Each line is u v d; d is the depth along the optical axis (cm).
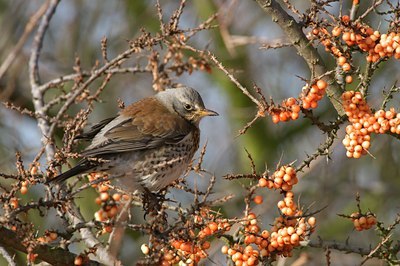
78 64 1168
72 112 1666
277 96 1755
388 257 877
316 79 857
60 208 874
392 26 890
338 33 908
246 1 1795
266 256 857
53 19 1800
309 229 867
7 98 1482
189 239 820
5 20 1572
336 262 1464
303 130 1733
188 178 1652
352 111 889
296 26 938
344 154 1720
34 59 1223
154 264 788
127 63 1745
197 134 1224
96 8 1777
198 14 1702
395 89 891
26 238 775
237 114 1694
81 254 874
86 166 972
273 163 1709
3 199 821
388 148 1708
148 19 1764
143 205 1033
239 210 1571
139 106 1202
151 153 1105
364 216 882
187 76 1844
